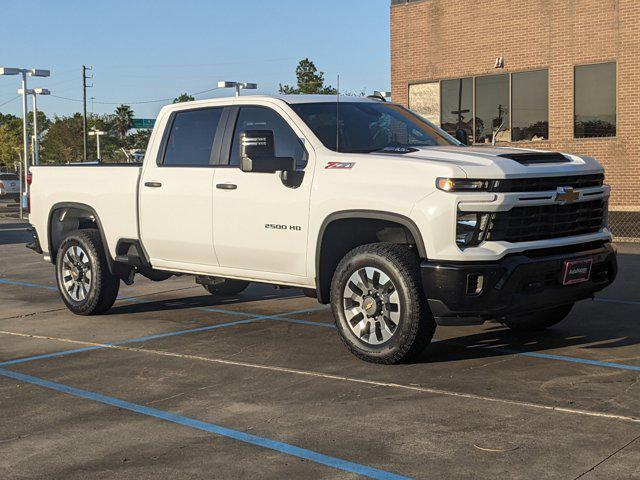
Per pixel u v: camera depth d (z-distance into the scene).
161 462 4.71
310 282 7.28
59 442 5.11
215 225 7.88
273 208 7.39
